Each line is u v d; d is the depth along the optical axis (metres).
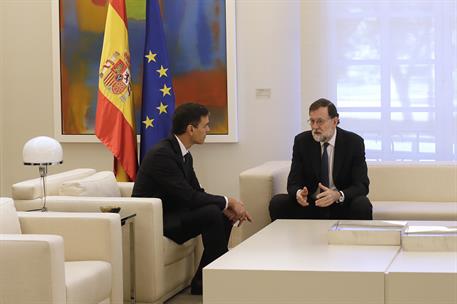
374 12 6.56
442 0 6.44
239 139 6.88
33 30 7.18
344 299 3.02
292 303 3.06
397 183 5.80
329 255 3.38
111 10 6.40
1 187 7.22
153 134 6.46
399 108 6.57
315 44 6.62
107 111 6.37
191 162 5.25
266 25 6.77
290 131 6.77
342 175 5.15
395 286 2.97
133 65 6.96
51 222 4.13
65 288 3.55
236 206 5.03
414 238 3.46
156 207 4.61
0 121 7.23
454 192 5.72
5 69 7.20
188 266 5.20
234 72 6.81
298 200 4.78
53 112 7.18
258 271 3.08
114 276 4.11
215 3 6.82
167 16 6.91
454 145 6.48
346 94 6.64
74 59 7.10
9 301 3.47
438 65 6.48
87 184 4.97
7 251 3.45
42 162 4.69
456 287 2.93
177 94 6.92
